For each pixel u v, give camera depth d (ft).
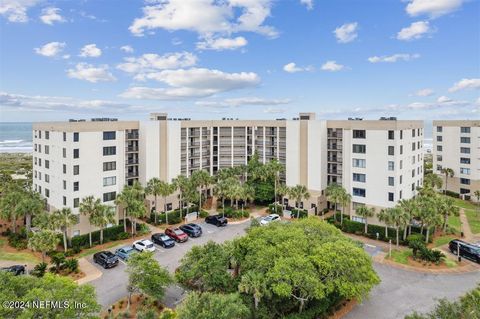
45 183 167.02
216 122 231.09
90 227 151.12
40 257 129.39
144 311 86.12
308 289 76.84
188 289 98.53
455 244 133.49
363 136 166.71
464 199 231.30
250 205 212.23
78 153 149.59
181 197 188.44
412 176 174.70
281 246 86.69
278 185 206.59
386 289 103.86
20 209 141.08
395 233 150.61
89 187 154.61
